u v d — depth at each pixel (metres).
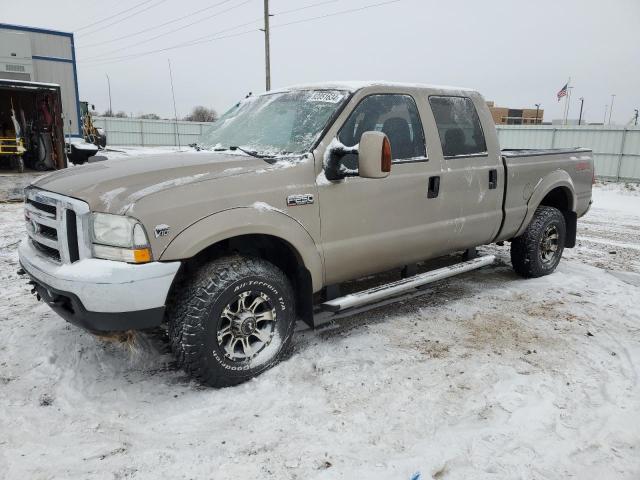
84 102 20.09
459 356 3.57
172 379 3.24
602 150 18.39
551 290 5.05
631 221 9.74
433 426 2.74
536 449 2.53
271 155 3.45
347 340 3.83
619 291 5.03
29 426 2.70
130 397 3.03
